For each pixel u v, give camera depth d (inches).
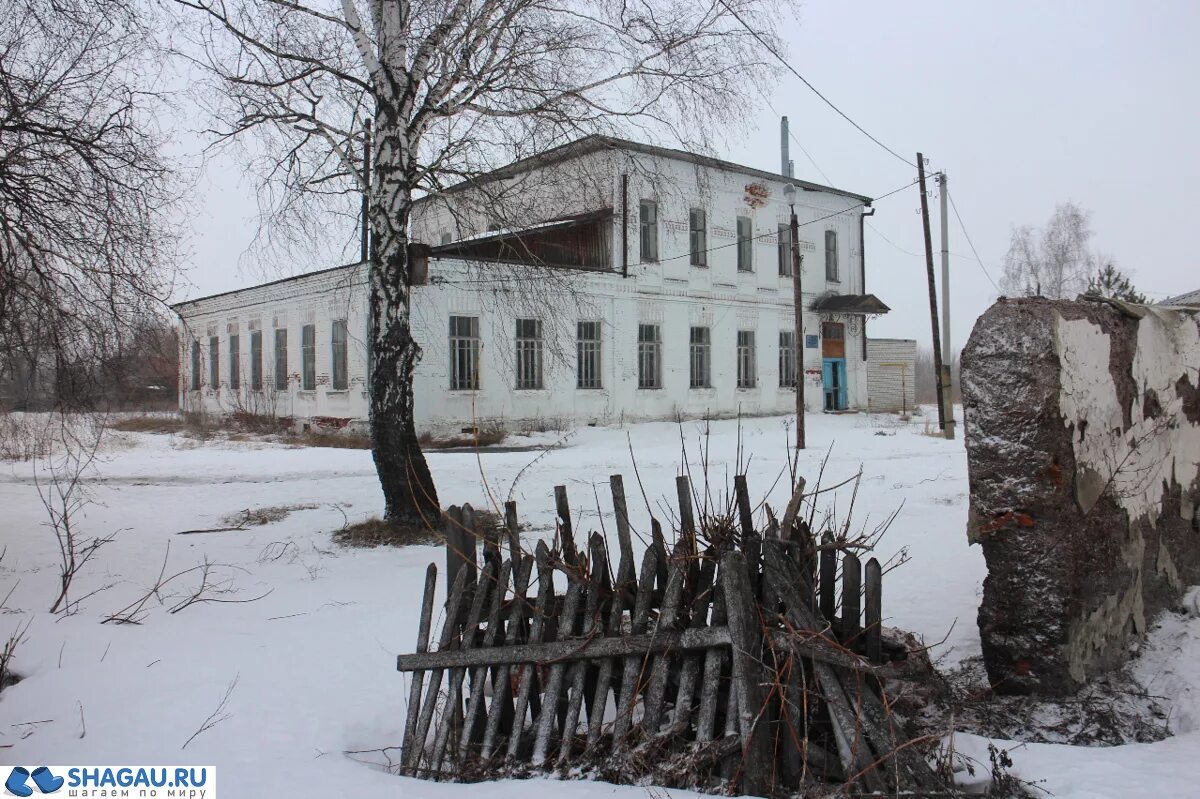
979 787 154.3
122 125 352.8
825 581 175.0
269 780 165.2
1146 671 205.6
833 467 682.8
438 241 999.6
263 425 1198.9
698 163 520.1
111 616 276.1
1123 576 213.9
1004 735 177.8
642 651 168.2
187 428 1262.3
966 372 199.9
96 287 348.5
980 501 196.1
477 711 181.6
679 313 1226.6
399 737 200.2
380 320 456.8
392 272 456.1
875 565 169.2
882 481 579.2
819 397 1427.2
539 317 542.9
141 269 360.8
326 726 197.8
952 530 395.2
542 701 178.9
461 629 188.9
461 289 987.3
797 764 156.5
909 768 149.0
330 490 617.6
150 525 489.1
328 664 235.8
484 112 451.2
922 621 263.9
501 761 173.3
